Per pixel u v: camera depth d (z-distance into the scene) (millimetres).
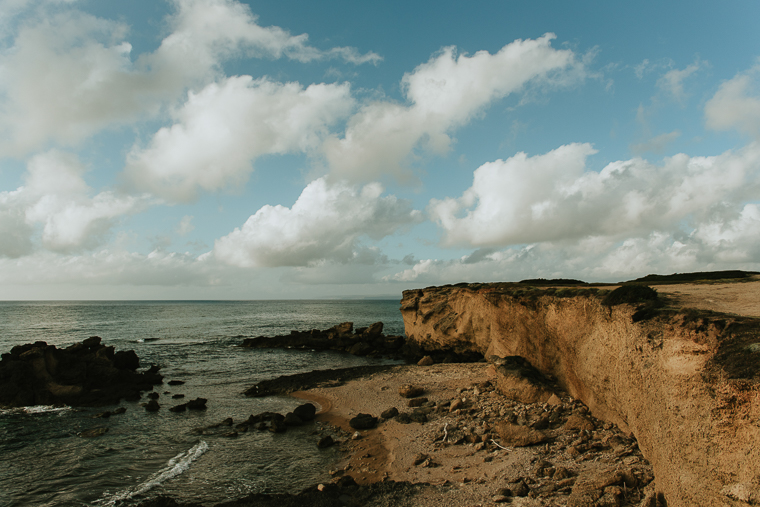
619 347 14359
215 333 83500
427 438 18875
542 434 16078
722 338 9320
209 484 15938
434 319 50281
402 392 27094
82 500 14844
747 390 7535
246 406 27609
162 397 30141
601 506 9906
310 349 61000
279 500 13703
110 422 23922
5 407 26641
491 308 34625
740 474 7285
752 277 25969
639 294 14391
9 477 16656
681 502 8617
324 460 18031
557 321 21594
